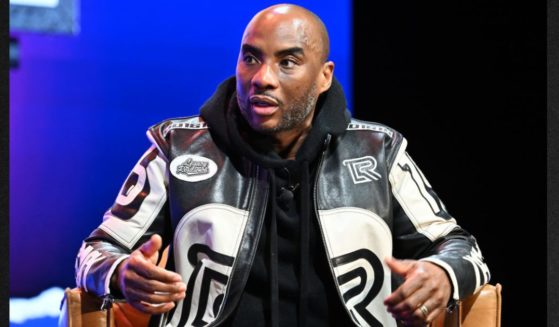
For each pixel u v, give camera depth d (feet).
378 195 17.11
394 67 35.19
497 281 32.01
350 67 36.63
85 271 15.75
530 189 30.96
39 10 40.22
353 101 36.40
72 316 15.71
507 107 31.48
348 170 17.20
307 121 17.01
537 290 31.04
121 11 41.91
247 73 16.34
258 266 16.61
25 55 41.34
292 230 16.83
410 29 34.53
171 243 16.99
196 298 16.21
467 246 16.90
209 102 17.47
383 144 17.67
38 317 39.40
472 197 32.76
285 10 16.61
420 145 34.47
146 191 16.98
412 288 14.71
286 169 16.92
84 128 42.65
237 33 42.24
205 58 42.50
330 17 39.19
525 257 31.27
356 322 16.33
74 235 43.11
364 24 35.86
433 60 33.96
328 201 16.85
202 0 42.04
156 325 16.24
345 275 16.58
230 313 16.06
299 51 16.26
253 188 16.81
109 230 16.71
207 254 16.29
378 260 16.85
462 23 32.81
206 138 17.17
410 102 34.83
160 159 17.11
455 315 16.10
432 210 17.67
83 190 43.11
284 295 16.65
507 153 31.60
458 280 15.47
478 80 32.42
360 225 16.80
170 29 42.27
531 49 30.40
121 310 16.72
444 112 33.68
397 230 17.72
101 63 42.24
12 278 42.27
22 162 42.29
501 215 31.94
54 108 42.22
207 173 16.75
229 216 16.49
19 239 42.37
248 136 17.12
